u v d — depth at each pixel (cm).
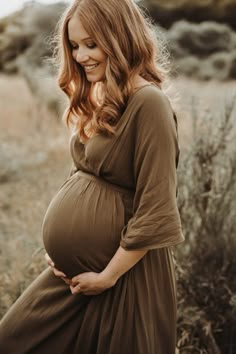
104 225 198
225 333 283
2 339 227
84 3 187
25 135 776
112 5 188
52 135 768
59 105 842
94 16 185
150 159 185
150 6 1636
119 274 195
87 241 200
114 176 196
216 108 324
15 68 1360
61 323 219
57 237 205
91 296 210
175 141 189
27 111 901
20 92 1091
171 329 213
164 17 1633
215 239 298
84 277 202
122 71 188
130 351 205
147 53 196
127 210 199
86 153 200
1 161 616
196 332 283
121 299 202
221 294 287
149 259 205
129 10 192
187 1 1616
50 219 210
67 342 220
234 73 1272
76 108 208
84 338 213
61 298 220
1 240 396
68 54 200
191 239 303
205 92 556
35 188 515
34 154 674
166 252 211
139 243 187
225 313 286
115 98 188
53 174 535
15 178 586
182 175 292
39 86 930
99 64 192
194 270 297
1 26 1433
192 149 291
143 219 186
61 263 208
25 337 224
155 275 206
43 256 319
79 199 203
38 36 1188
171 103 211
